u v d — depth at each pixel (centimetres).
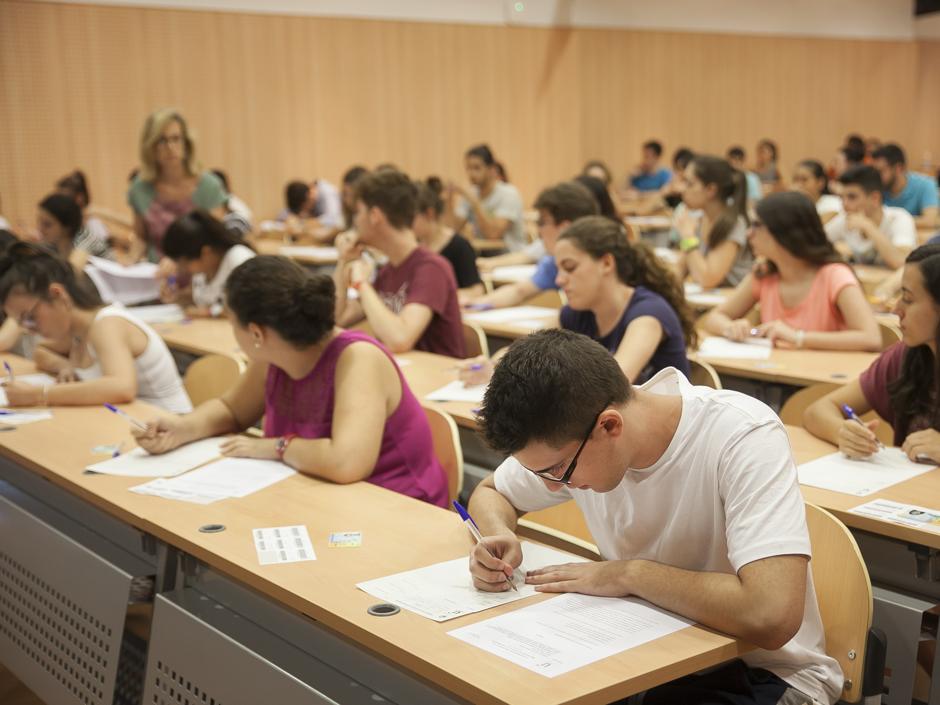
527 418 138
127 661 224
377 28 952
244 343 224
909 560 194
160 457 235
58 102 801
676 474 153
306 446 218
